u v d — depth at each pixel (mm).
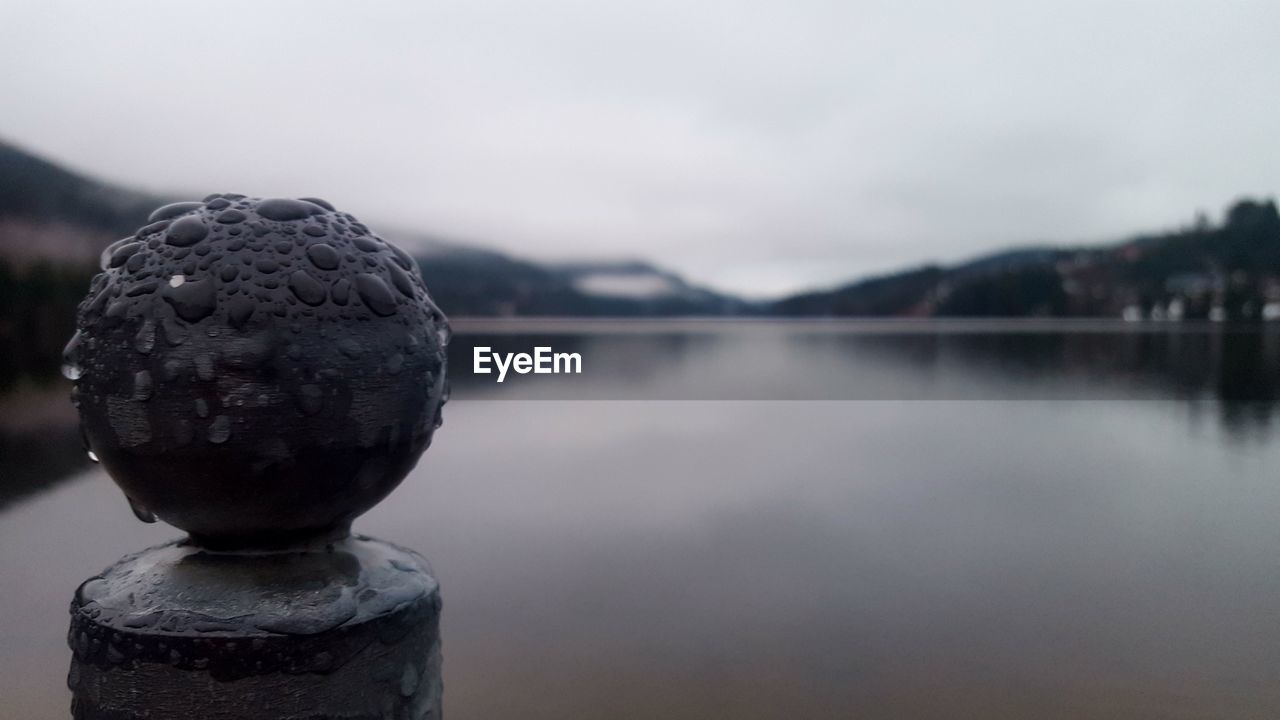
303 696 1167
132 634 1165
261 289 1270
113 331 1294
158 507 1311
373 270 1394
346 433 1296
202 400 1231
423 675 1327
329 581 1265
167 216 1442
